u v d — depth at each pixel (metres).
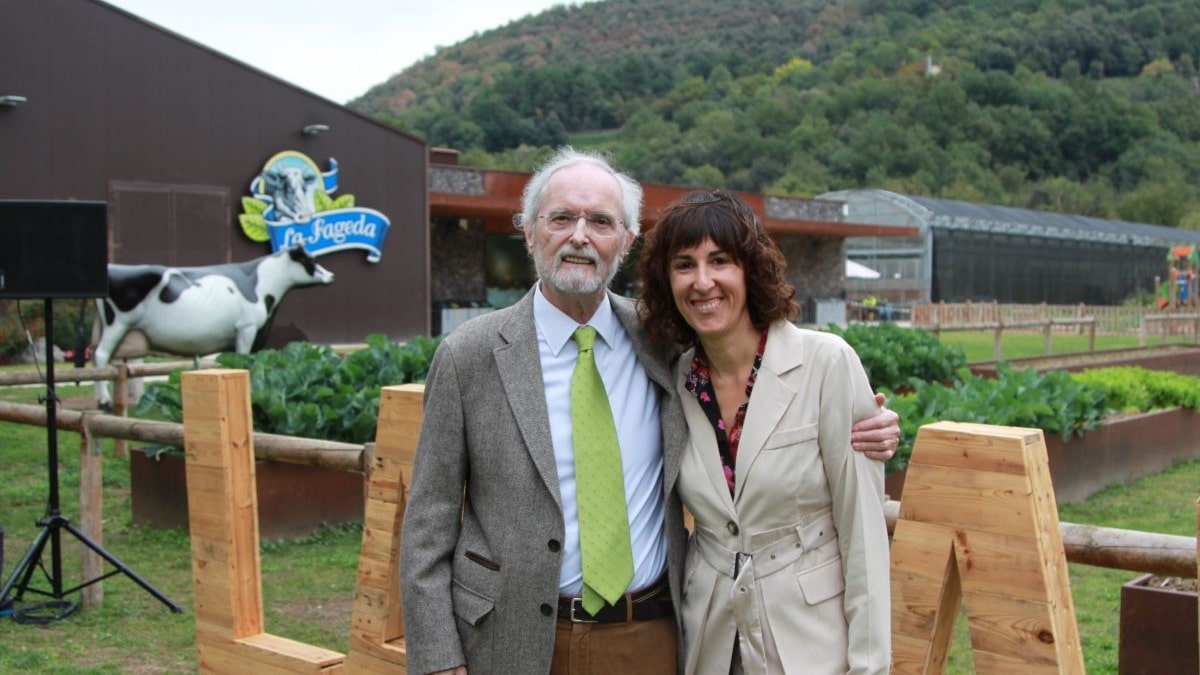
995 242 39.72
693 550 2.39
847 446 2.20
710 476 2.29
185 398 3.61
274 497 6.33
